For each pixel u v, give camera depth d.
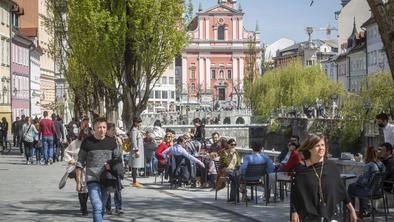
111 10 34.41
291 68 90.81
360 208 15.53
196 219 15.97
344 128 60.53
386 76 56.88
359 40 113.00
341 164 23.25
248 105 97.69
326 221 8.64
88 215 16.62
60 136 38.12
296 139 19.16
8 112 74.00
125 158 29.81
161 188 24.00
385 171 15.03
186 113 121.94
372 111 56.97
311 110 88.31
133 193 22.30
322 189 8.64
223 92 175.88
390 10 12.82
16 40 80.06
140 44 34.28
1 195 21.28
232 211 17.31
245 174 18.38
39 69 96.19
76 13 35.72
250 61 136.12
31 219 15.86
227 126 99.19
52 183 25.38
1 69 72.06
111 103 45.38
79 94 50.81
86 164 12.80
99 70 35.03
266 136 94.94
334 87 86.06
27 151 35.91
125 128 35.25
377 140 56.19
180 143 23.81
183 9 34.78
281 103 91.00
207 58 176.00
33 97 89.19
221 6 176.25
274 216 16.36
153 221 15.63
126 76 34.94
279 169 18.81
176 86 185.12
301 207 8.70
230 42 176.12
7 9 75.31
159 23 34.31
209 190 23.20
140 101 35.16
